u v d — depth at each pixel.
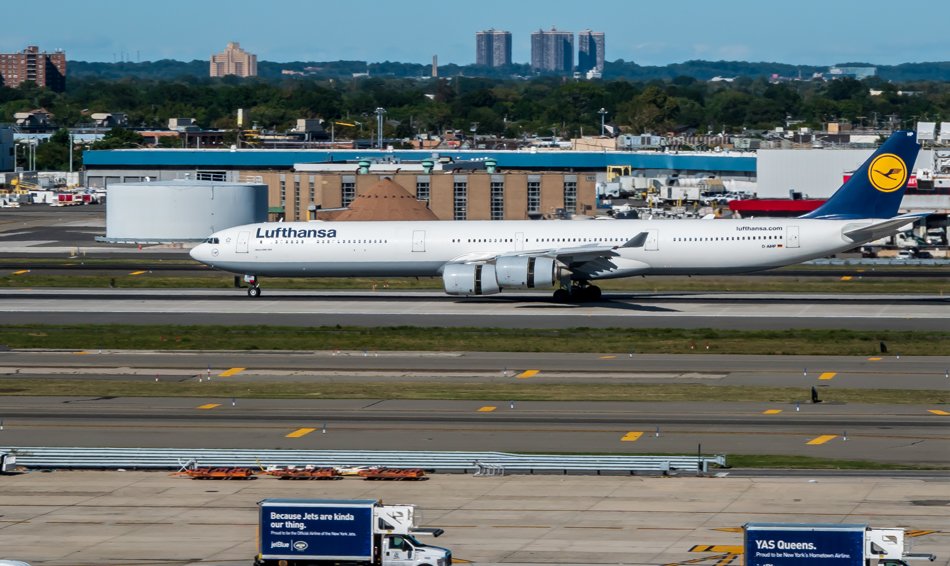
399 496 186.75
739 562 156.12
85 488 192.25
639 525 171.12
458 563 156.62
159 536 168.25
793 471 198.12
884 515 172.75
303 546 154.50
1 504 183.12
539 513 177.38
